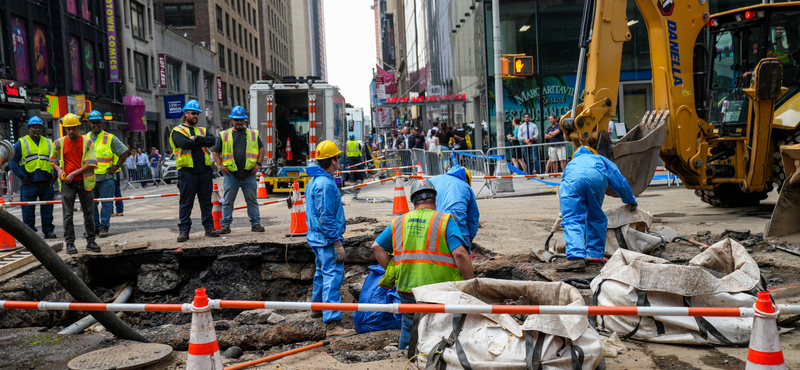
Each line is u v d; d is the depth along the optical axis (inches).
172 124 1683.1
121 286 312.8
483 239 307.9
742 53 358.9
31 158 370.9
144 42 1494.8
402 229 178.7
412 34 2089.1
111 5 1304.1
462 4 993.5
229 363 181.3
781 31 350.6
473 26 885.2
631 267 163.8
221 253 317.4
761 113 337.7
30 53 994.1
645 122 337.1
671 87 350.0
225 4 2219.5
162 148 1585.9
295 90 647.8
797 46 351.9
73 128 303.9
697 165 357.1
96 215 380.5
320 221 224.8
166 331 224.5
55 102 1044.5
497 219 384.2
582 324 137.4
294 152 748.6
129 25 1421.0
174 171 1145.4
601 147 323.3
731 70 363.6
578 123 324.5
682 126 354.3
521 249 277.7
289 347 208.5
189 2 2039.9
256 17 2783.0
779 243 251.3
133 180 1045.2
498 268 249.9
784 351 149.0
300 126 761.0
